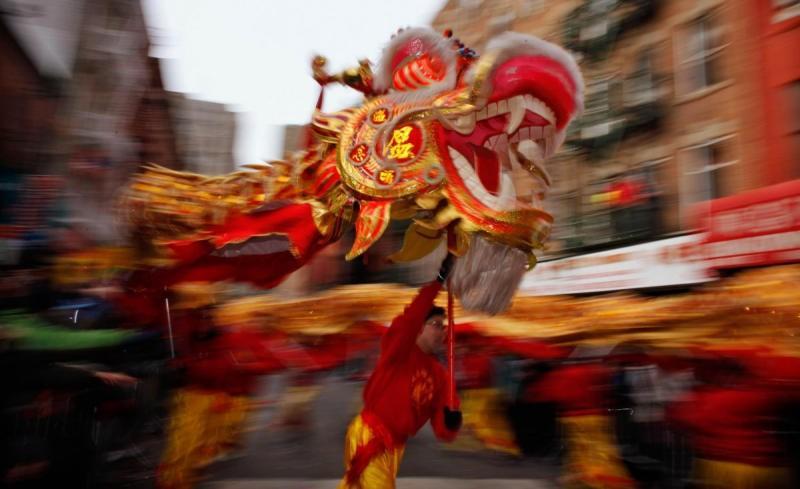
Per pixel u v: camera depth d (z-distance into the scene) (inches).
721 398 175.2
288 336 302.4
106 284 186.4
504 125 156.3
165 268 171.5
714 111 491.8
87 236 189.9
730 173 475.2
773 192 206.2
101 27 323.3
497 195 149.6
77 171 217.8
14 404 156.6
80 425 173.2
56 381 163.8
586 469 229.6
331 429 328.5
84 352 168.1
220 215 163.6
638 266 305.9
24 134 237.3
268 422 325.4
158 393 232.2
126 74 337.1
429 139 151.3
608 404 233.5
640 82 557.9
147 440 228.1
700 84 510.0
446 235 164.6
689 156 509.4
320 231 158.4
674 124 528.1
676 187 517.7
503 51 149.6
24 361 157.9
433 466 261.9
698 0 507.8
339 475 241.8
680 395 208.1
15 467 155.9
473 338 291.9
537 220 149.6
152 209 163.9
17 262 176.6
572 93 155.7
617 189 534.3
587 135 575.5
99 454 185.6
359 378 335.3
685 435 200.4
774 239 204.5
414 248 180.5
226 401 229.1
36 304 175.5
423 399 165.8
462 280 151.4
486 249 148.9
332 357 307.9
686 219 472.7
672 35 534.9
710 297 201.0
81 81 297.9
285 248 168.6
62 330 169.0
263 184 167.2
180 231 163.8
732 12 475.2
